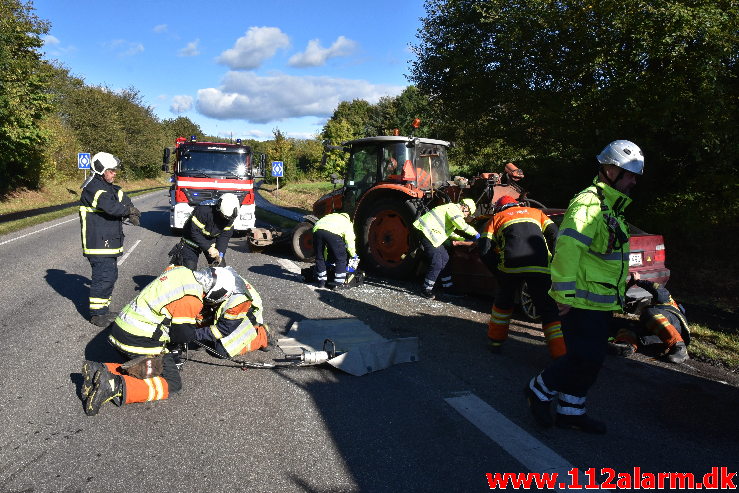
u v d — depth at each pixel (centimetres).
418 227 704
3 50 2059
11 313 619
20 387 413
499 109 1302
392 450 327
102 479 293
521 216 493
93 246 567
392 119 4641
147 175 5931
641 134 948
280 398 402
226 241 648
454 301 713
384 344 482
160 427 354
